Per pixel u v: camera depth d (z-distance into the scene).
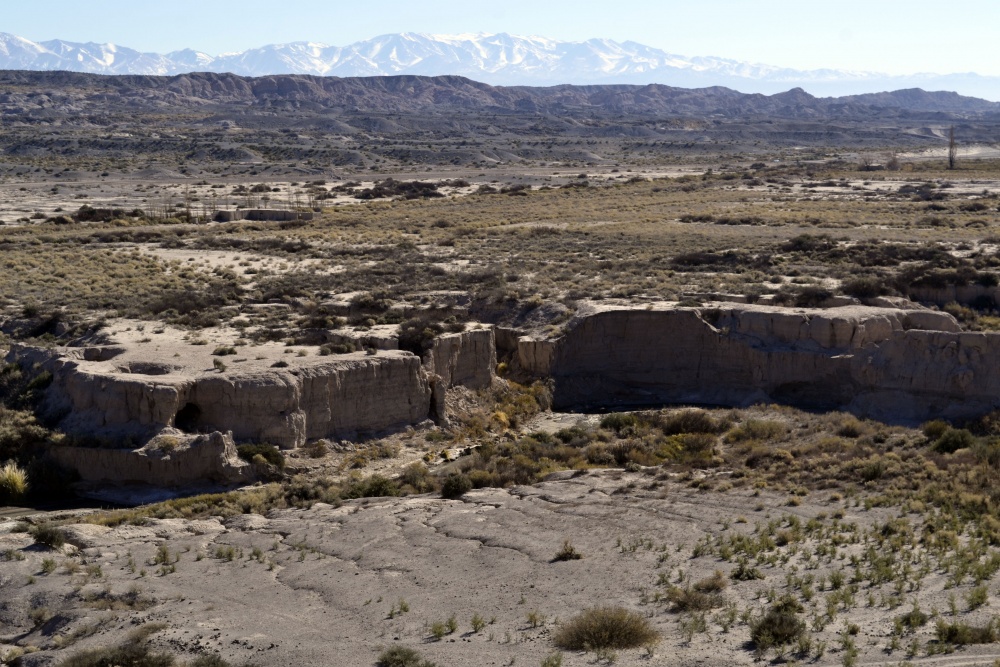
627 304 56.50
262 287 64.50
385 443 42.25
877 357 48.56
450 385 48.38
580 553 27.36
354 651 20.98
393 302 59.28
